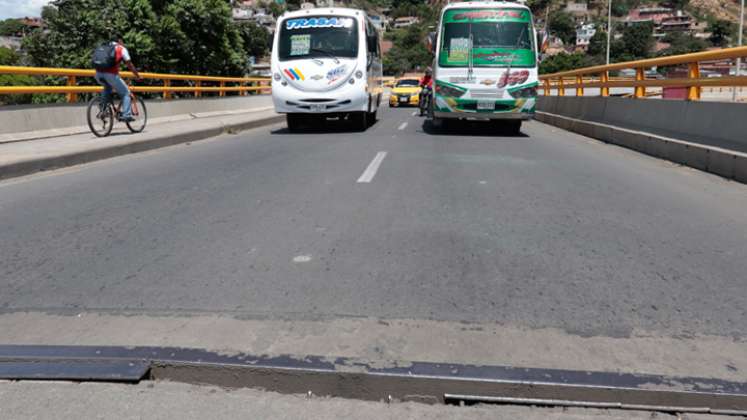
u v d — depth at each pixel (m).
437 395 2.24
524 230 4.51
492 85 12.30
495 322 2.80
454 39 12.41
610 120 12.02
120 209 5.27
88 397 2.21
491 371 2.29
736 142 7.36
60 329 2.74
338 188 6.27
